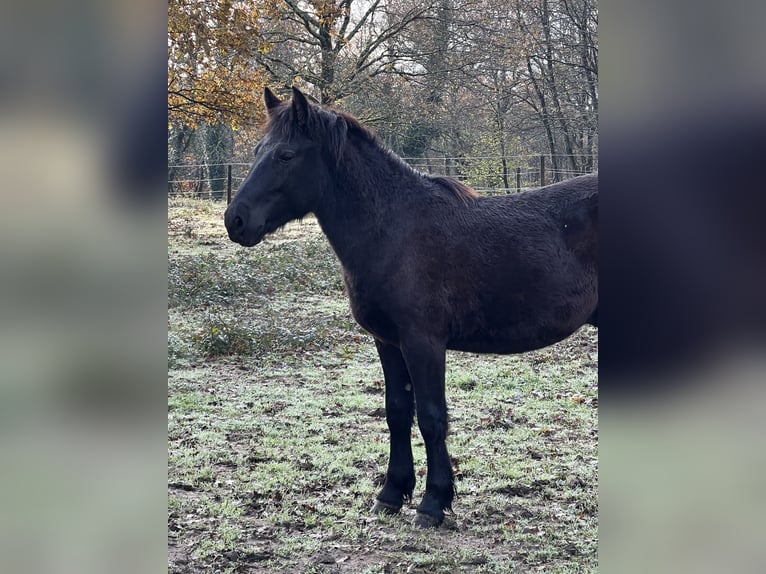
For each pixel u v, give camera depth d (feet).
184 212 68.23
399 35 65.92
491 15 67.62
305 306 38.06
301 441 19.51
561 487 16.19
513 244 14.38
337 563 12.61
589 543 13.30
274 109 14.64
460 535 13.83
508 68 71.00
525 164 82.17
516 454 18.33
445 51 66.33
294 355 29.50
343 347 30.94
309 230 61.26
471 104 75.82
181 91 46.93
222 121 49.65
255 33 45.62
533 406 22.70
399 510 14.90
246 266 43.91
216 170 85.61
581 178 15.34
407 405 15.02
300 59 67.15
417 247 14.16
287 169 13.96
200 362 28.50
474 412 22.03
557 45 71.92
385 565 12.52
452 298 14.26
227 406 22.77
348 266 14.49
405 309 14.05
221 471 17.31
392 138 80.89
